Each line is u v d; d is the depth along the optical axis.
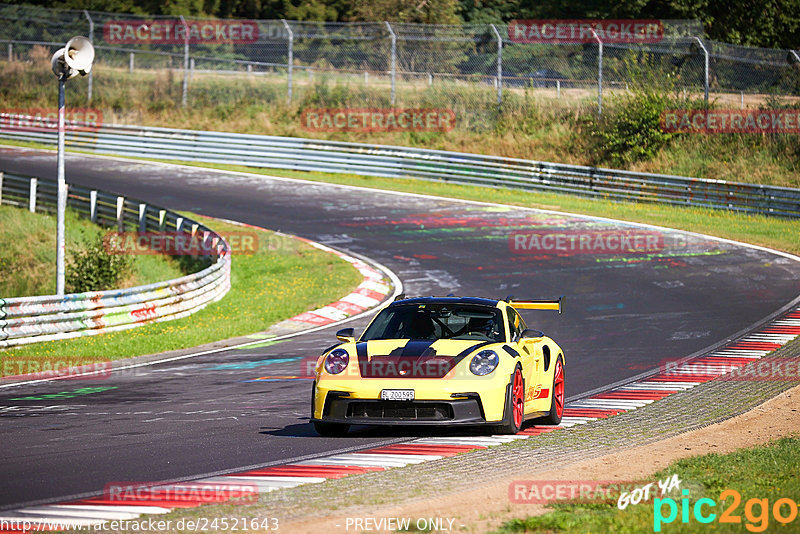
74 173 129.12
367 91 156.12
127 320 65.25
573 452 27.36
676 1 172.38
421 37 159.25
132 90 166.12
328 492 21.92
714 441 29.41
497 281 79.44
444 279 80.81
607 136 133.88
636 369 47.94
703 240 95.12
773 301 70.06
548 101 148.00
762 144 128.75
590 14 177.62
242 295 78.75
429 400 28.55
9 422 34.22
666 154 131.38
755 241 94.75
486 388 28.88
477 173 126.75
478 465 25.34
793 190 105.19
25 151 146.50
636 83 136.88
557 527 18.00
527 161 123.44
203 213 108.56
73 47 61.78
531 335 31.73
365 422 28.81
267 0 199.38
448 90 153.50
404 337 31.62
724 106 135.75
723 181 110.25
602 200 118.62
